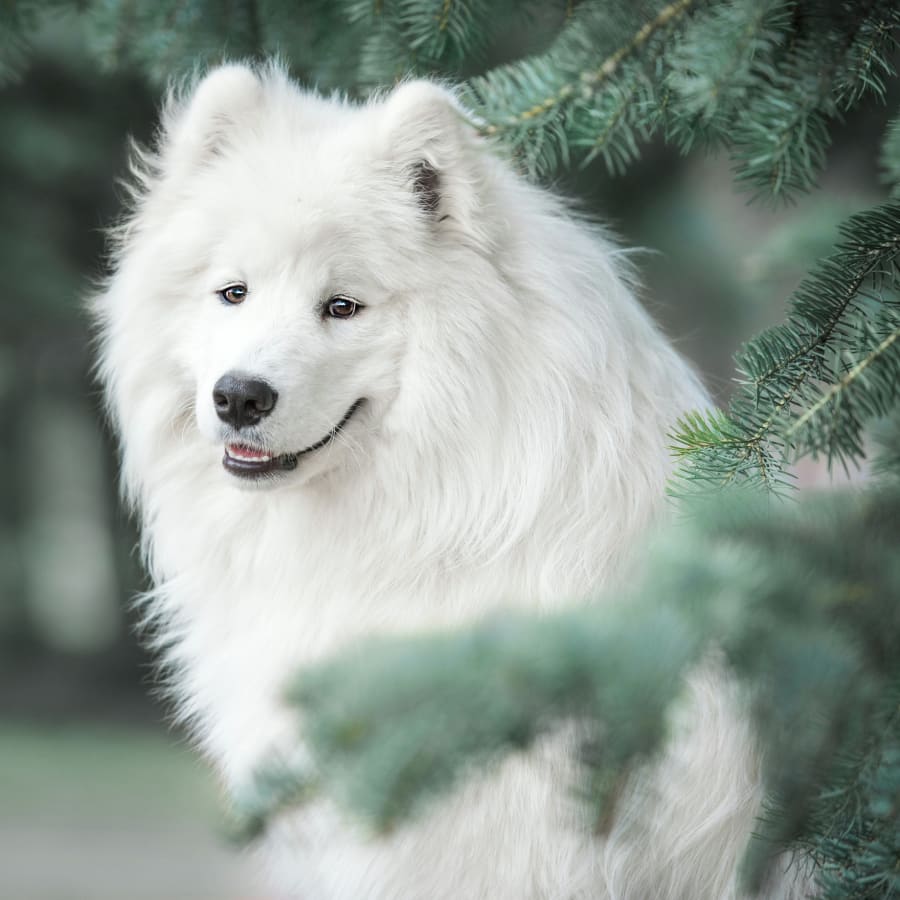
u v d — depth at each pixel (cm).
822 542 326
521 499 619
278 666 649
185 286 667
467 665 284
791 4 478
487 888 597
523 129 501
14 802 1928
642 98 511
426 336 628
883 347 475
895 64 907
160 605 756
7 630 3391
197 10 759
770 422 475
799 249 738
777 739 313
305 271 631
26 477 3494
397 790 274
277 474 627
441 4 592
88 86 2170
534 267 639
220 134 681
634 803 518
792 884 587
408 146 638
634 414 639
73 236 2462
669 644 290
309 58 787
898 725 351
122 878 1486
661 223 2048
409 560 634
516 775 575
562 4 610
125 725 2636
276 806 308
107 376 750
